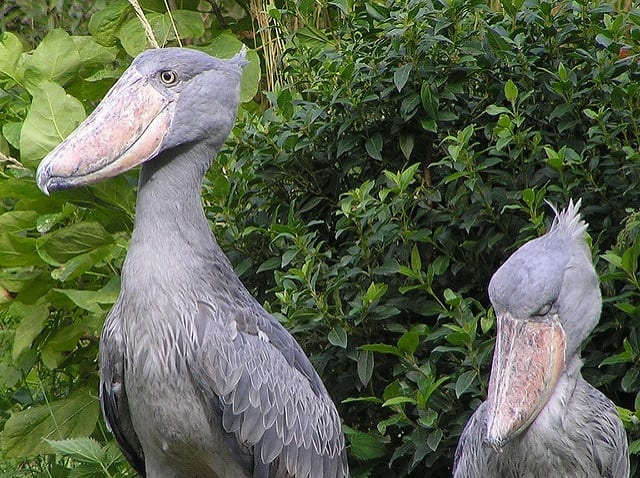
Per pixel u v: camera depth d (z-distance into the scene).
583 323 7.39
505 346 7.19
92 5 16.23
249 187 10.55
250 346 8.35
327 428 8.96
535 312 7.17
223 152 10.59
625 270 8.73
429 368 9.16
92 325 11.65
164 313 8.08
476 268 9.75
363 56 10.09
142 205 8.27
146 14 13.08
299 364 8.88
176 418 8.24
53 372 12.31
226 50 12.70
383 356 9.84
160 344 8.09
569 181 9.48
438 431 9.16
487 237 9.53
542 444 7.55
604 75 9.70
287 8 11.95
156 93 8.24
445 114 9.82
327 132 10.31
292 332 9.48
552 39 10.06
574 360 7.52
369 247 9.59
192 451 8.45
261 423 8.39
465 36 10.01
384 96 9.88
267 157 10.31
